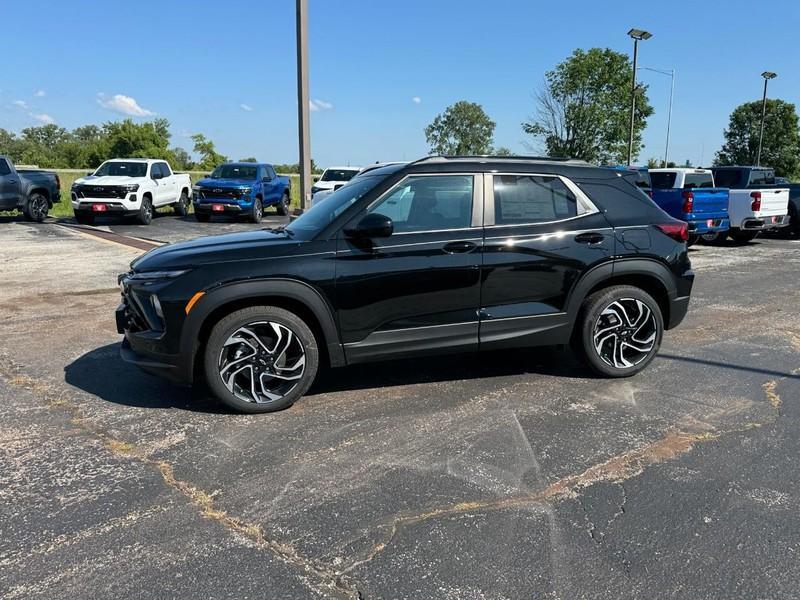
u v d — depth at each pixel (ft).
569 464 12.15
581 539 9.66
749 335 22.11
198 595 8.37
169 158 288.71
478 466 12.05
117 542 9.55
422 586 8.56
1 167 57.93
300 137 44.73
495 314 15.70
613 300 16.67
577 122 131.44
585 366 17.71
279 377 14.58
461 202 15.58
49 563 9.02
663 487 11.26
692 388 16.52
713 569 8.94
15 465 12.03
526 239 15.72
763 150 179.52
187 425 13.97
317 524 10.05
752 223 49.03
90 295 27.89
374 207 14.96
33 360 18.67
